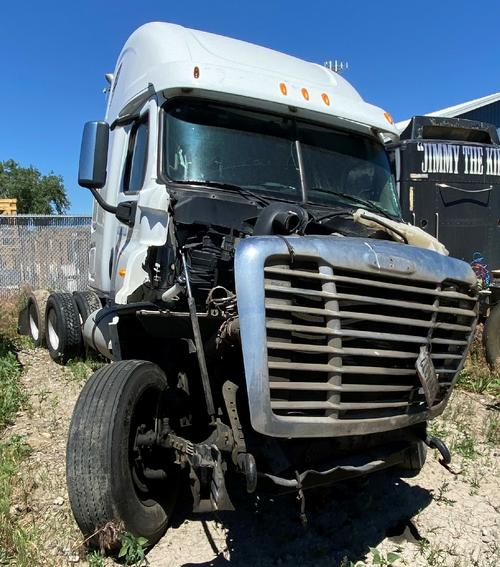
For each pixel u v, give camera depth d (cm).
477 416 607
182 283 362
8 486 407
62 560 342
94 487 326
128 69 540
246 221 393
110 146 568
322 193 467
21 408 578
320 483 336
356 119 497
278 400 305
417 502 434
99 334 531
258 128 461
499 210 951
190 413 384
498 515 421
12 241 1306
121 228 510
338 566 356
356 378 324
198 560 355
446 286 355
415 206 895
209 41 489
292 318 306
